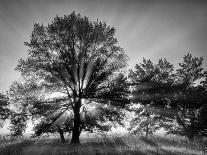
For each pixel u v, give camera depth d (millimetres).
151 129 34188
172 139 27625
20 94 26938
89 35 26953
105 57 27969
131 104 28000
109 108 27297
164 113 30516
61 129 27000
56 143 24188
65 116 27016
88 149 18703
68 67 26750
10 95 27062
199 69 30453
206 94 26734
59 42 27109
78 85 26938
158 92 30609
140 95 31188
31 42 26953
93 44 27250
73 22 26922
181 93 28766
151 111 32031
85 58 27266
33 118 27016
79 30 26734
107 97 26469
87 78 27016
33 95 27141
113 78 28234
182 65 30922
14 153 16344
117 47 28031
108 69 28062
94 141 27359
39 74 27312
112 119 27531
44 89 27281
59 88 27375
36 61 27078
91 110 27312
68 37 26844
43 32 27281
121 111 27828
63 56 26734
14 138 29922
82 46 27188
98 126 27094
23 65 26922
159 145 22141
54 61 27156
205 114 25516
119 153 16625
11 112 27047
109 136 30297
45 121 26625
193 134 26125
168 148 19875
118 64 28328
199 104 26750
